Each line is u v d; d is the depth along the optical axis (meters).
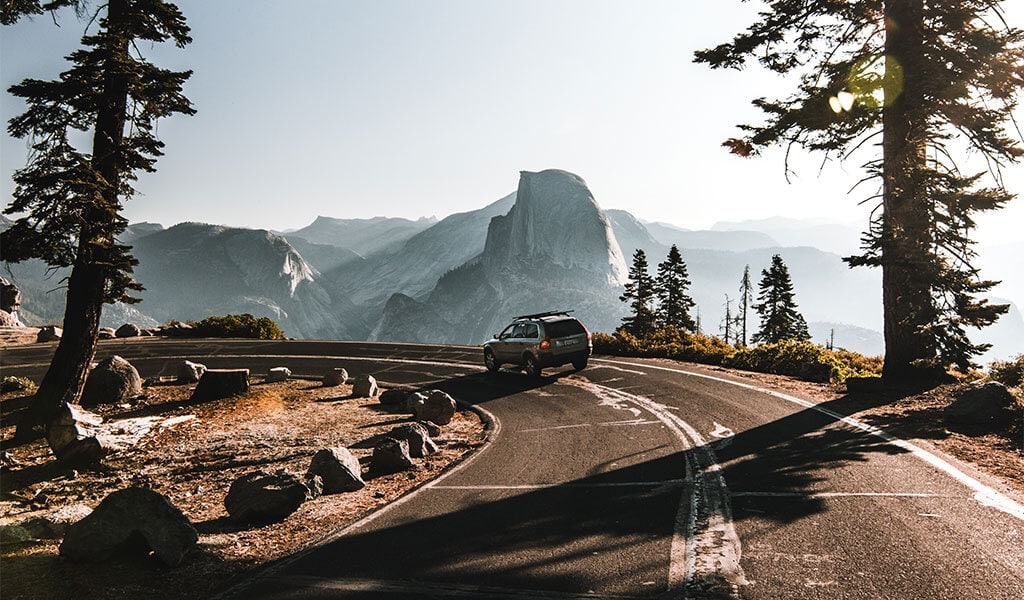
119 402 15.76
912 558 4.71
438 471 9.14
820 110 14.06
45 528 6.44
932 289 13.05
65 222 11.80
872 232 13.64
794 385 14.84
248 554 5.82
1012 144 12.58
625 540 5.48
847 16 14.58
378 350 31.09
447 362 25.91
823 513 5.85
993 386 9.70
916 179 12.80
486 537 5.82
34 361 25.89
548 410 13.81
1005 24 12.48
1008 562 4.57
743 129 15.37
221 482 9.12
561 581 4.68
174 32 14.15
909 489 6.45
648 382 16.70
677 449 9.12
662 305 62.06
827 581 4.39
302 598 4.67
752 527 5.59
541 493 7.29
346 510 7.27
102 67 12.72
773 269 62.72
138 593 4.87
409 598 4.55
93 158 12.95
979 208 12.45
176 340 36.59
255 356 28.98
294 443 11.73
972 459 7.58
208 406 15.16
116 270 13.09
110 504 5.75
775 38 15.25
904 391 12.59
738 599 4.18
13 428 13.41
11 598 4.74
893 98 13.21
